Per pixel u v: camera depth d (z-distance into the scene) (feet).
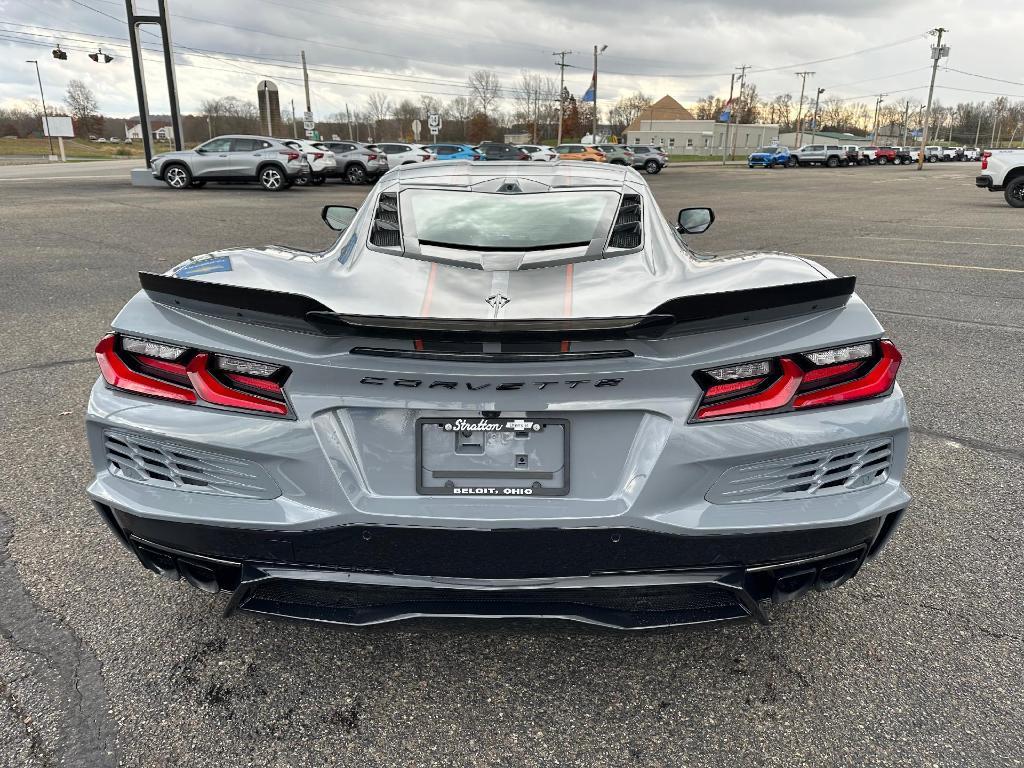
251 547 6.04
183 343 5.96
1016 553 9.01
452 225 8.09
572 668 7.01
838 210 56.85
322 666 6.98
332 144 86.74
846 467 6.17
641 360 5.77
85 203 52.19
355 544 5.95
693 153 358.84
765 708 6.51
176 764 5.84
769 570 6.10
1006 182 59.41
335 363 5.80
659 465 5.84
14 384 14.49
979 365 16.55
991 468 11.41
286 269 7.25
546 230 7.97
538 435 5.90
